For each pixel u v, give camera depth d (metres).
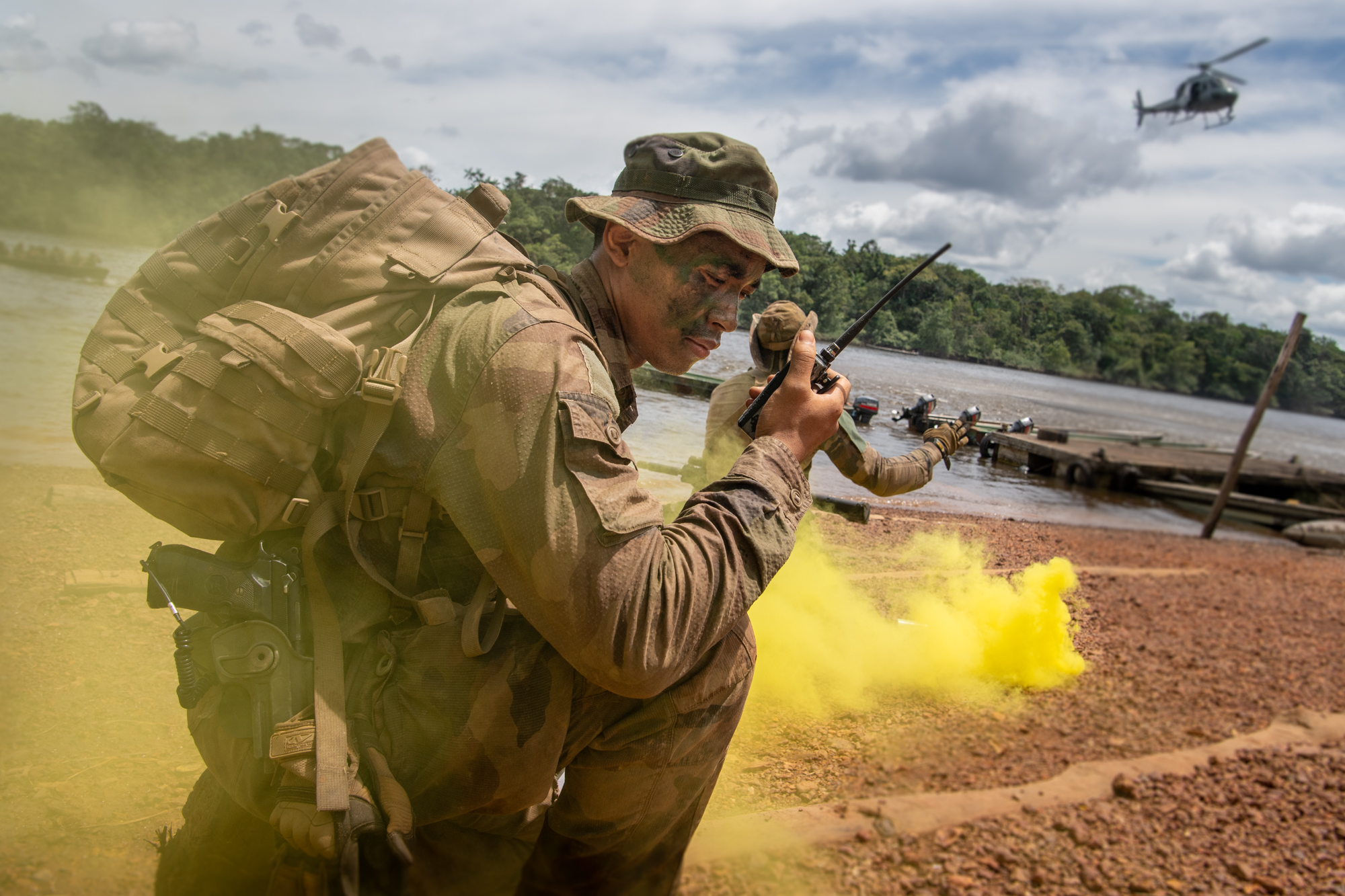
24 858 1.87
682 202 1.57
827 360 2.14
